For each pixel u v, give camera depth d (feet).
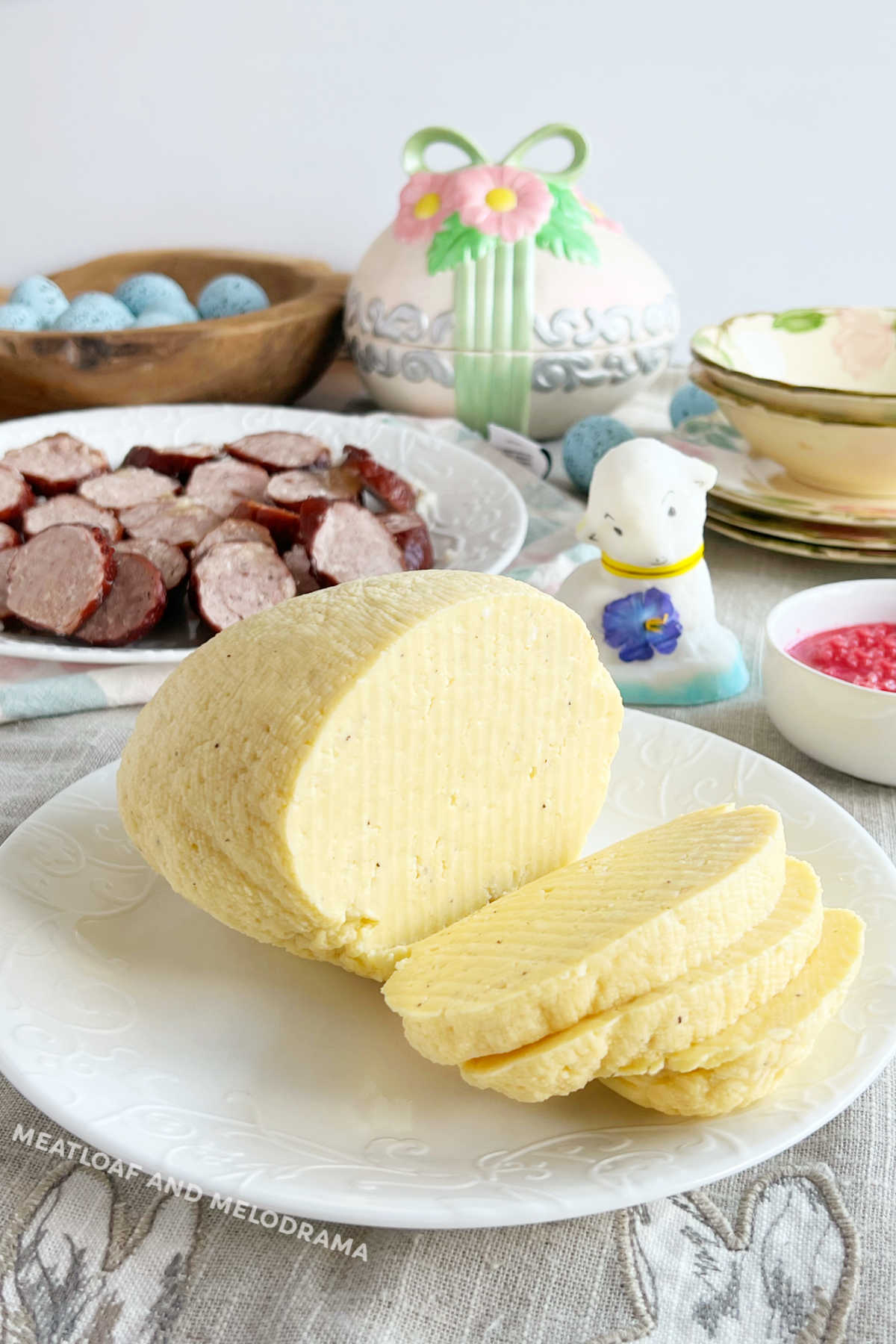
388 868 2.39
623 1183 1.84
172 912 2.60
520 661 2.46
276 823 2.20
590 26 6.49
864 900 2.50
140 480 4.69
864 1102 2.22
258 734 2.26
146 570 3.86
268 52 6.67
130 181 7.07
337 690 2.23
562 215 5.24
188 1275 1.94
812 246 6.97
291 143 6.91
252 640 2.42
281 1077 2.17
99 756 3.36
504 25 6.53
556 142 6.82
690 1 6.38
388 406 5.71
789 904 2.23
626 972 1.97
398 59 6.65
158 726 2.47
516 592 2.43
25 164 7.04
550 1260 1.95
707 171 6.82
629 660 3.61
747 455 4.94
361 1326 1.85
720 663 3.62
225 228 7.18
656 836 2.49
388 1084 2.17
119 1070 2.13
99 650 3.57
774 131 6.66
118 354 5.20
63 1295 1.91
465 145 5.38
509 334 5.22
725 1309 1.88
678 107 6.66
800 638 3.52
